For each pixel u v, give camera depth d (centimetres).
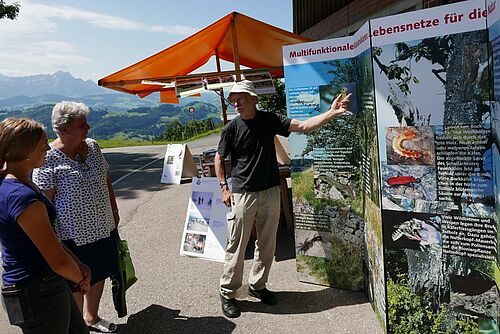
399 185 259
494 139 215
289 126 331
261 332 311
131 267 348
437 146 240
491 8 205
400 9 572
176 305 364
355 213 350
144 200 795
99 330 326
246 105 325
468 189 233
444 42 230
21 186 196
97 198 296
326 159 357
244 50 716
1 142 196
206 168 679
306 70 351
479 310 238
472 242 235
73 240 286
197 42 584
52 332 212
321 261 377
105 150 2131
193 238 486
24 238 200
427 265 254
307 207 376
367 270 340
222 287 344
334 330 305
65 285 219
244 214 333
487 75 215
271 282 396
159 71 666
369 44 262
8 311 207
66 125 275
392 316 275
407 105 249
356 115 334
